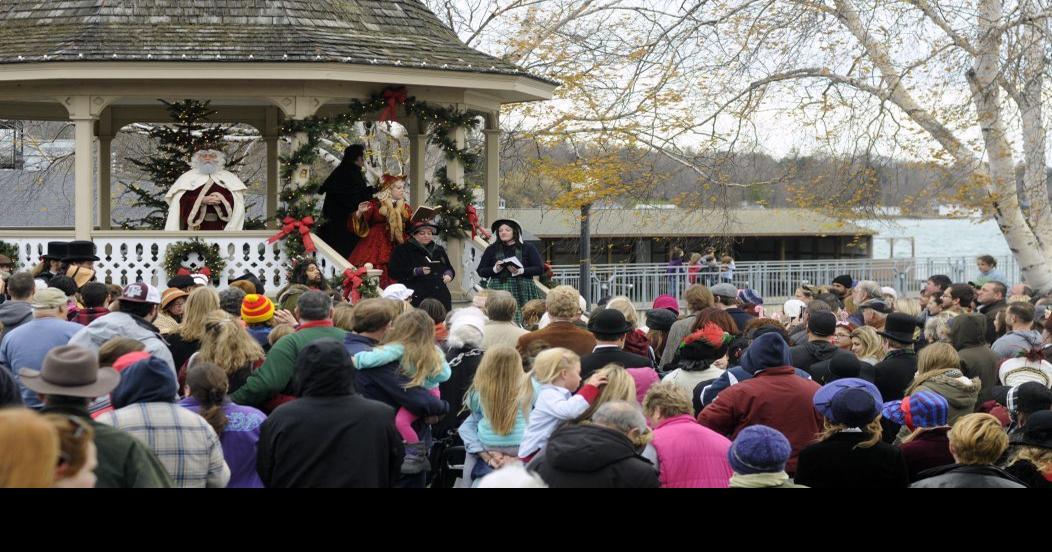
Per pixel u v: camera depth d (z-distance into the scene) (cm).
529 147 2839
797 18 2098
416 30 1714
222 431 600
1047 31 1780
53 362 465
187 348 809
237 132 2647
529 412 679
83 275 1213
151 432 528
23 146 3341
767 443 527
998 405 773
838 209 2167
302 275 1305
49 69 1472
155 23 1581
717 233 2578
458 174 1688
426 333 697
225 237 1519
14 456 339
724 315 863
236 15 1605
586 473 496
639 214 2728
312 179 1563
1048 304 1185
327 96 1558
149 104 2028
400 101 1594
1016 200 2072
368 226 1596
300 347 698
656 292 3003
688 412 612
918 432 656
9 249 1538
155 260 1517
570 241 4097
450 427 809
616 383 623
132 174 3256
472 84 1616
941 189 2111
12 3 1641
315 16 1627
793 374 696
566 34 2533
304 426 562
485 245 1681
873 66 2077
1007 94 1933
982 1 1923
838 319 1075
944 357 759
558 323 841
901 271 3419
